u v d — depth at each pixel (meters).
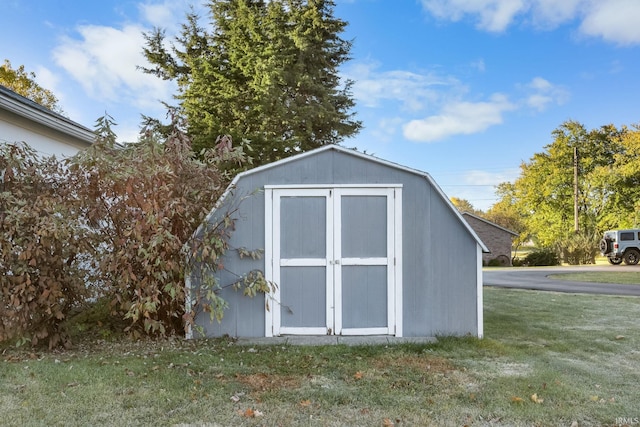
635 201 29.39
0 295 4.14
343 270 5.22
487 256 25.50
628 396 3.35
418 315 5.23
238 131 17.23
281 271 5.23
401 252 5.24
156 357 4.25
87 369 3.82
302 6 20.55
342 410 3.04
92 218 4.70
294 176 5.28
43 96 21.28
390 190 5.27
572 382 3.65
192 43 20.19
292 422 2.83
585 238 25.44
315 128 20.58
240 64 18.69
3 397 3.16
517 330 5.79
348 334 5.18
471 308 5.28
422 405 3.14
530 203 32.91
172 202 4.64
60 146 7.65
